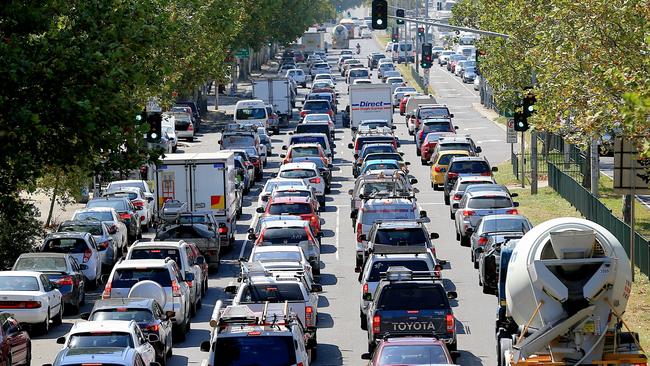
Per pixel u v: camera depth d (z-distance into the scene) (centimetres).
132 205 13962
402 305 7594
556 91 10106
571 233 6206
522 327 6394
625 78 8175
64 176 13750
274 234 11112
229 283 11181
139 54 7394
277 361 6169
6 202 6900
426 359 6103
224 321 6372
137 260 8950
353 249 12862
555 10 10438
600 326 6197
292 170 15775
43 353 8412
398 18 14012
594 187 13938
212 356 6184
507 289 6400
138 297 8269
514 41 16962
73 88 6700
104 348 6594
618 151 8950
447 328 7562
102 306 7731
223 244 12812
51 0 6950
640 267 10556
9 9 6781
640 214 14112
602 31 9675
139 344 6931
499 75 17862
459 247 12669
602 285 6169
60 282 9838
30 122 6456
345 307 9950
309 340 7888
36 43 6712
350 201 16388
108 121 6838
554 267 6216
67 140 6906
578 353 6231
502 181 17950
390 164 15938
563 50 9994
